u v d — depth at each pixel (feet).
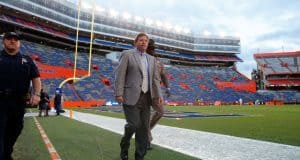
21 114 10.91
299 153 15.84
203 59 225.76
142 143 12.61
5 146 11.30
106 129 28.32
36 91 11.09
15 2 130.11
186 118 49.44
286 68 226.58
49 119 42.42
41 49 144.56
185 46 220.84
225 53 232.94
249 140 21.22
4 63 10.41
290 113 69.67
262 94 206.08
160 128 30.73
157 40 206.39
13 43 10.53
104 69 161.99
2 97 10.34
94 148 16.74
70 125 32.58
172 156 14.61
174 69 203.72
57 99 55.57
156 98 12.88
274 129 30.37
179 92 175.01
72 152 15.39
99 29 176.86
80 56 163.73
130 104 12.03
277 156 14.93
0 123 10.27
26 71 10.76
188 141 20.59
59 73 134.82
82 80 142.72
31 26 139.74
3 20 126.21
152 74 12.73
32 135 22.88
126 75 12.38
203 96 179.42
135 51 12.66
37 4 142.00
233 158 14.33
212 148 17.46
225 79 205.67
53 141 19.58
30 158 13.70
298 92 209.77
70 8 162.09
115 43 184.44
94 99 131.75
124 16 188.85
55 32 154.92
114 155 14.60
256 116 56.85
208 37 228.43
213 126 33.96
